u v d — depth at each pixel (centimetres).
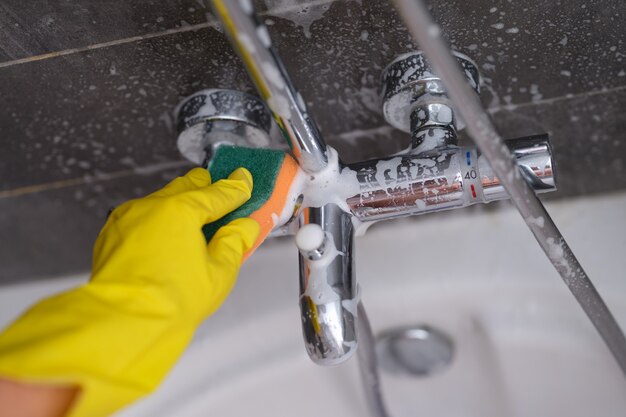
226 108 63
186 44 58
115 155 72
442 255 78
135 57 60
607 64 62
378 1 55
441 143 58
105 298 46
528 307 77
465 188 54
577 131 71
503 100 67
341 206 56
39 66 60
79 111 65
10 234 85
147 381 45
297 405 82
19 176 75
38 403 43
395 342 81
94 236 84
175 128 68
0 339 43
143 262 49
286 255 83
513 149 54
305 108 51
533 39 59
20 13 55
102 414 42
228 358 80
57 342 42
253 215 55
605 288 72
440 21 57
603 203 79
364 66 62
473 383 82
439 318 80
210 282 50
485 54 61
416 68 59
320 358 52
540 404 80
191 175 58
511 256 77
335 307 52
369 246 81
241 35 43
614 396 76
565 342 76
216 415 80
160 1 55
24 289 89
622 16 57
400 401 84
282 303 79
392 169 55
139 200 54
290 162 57
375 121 69
